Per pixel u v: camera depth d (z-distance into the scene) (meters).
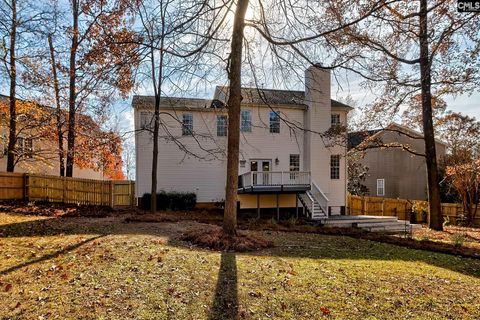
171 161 18.58
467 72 11.97
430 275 6.06
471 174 18.67
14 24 15.90
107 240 8.00
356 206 22.72
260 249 7.73
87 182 17.05
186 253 6.79
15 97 16.97
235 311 4.08
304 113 20.45
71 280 4.94
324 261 6.73
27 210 13.52
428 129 15.55
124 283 4.85
